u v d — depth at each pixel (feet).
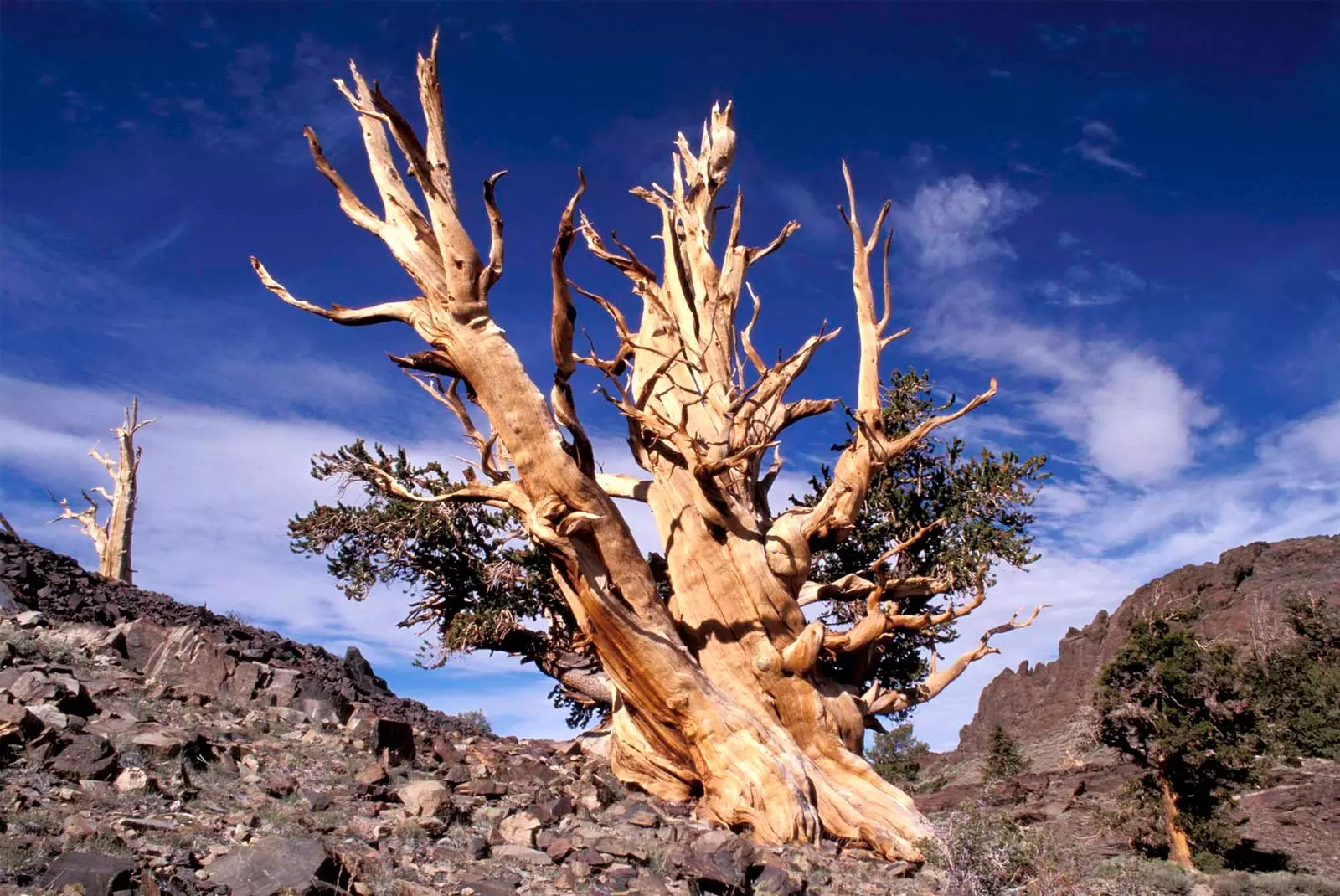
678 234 61.87
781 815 40.96
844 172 56.29
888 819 43.04
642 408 49.44
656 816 37.17
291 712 39.81
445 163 43.45
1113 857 59.52
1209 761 60.95
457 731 53.72
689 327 56.54
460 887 23.59
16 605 43.57
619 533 44.60
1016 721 277.44
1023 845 35.50
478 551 74.18
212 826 23.65
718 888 28.19
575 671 73.67
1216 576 262.47
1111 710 65.62
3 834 19.58
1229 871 56.03
